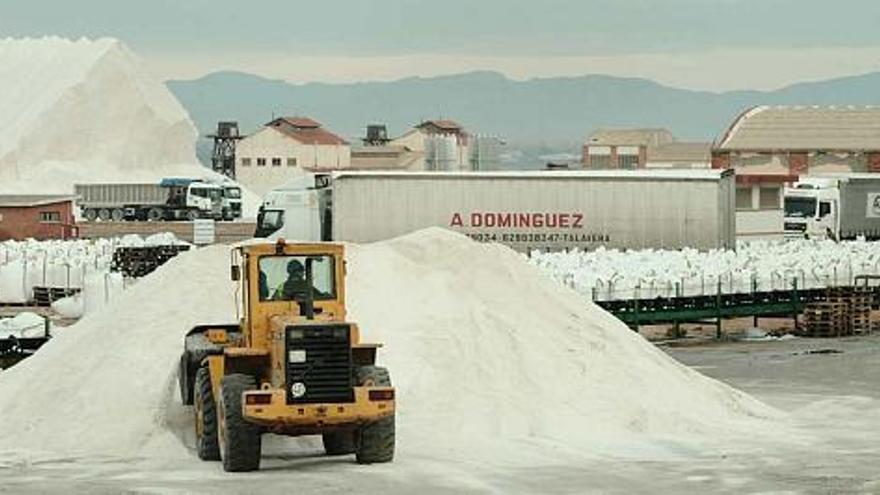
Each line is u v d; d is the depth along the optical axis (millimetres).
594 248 73938
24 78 194875
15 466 29250
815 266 65188
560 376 35656
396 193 74250
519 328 37281
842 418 37594
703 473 28484
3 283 72000
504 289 39156
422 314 37156
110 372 34312
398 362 34781
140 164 193625
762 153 161375
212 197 139875
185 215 140000
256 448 27906
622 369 36812
